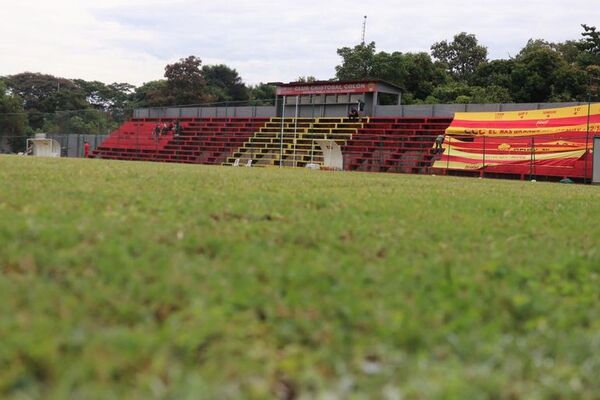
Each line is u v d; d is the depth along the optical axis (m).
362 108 30.14
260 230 3.43
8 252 2.47
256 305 2.05
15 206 3.80
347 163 26.36
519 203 6.33
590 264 3.02
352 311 2.00
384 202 5.52
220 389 1.42
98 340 1.62
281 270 2.47
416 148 25.03
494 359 1.71
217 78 70.62
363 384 1.52
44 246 2.63
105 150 35.38
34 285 2.08
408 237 3.52
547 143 20.66
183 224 3.48
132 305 1.94
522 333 2.01
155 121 37.19
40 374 1.45
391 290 2.29
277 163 29.08
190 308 1.93
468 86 43.34
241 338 1.76
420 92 44.62
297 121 31.64
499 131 23.05
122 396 1.35
